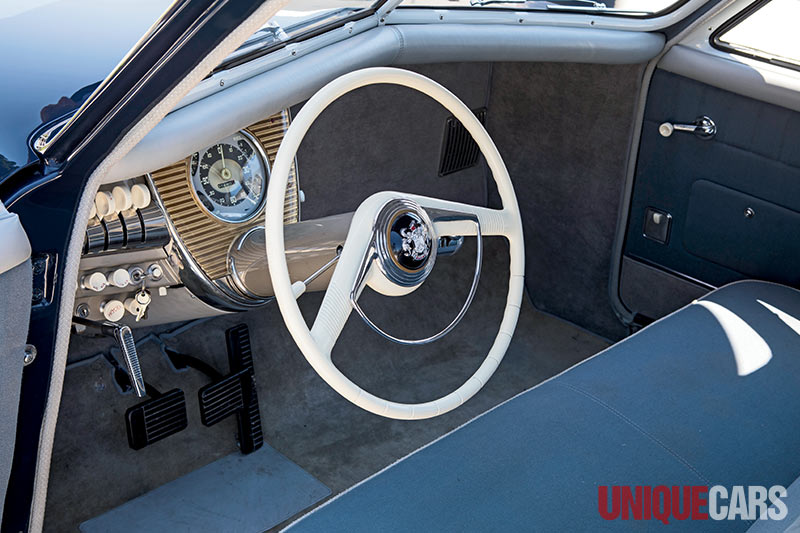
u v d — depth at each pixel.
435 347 2.64
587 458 1.35
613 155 2.42
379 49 1.68
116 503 1.94
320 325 1.23
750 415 1.48
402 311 2.67
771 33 1.99
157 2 1.51
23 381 1.21
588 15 2.06
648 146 2.33
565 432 1.40
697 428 1.44
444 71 2.45
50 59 1.30
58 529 1.85
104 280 1.38
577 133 2.48
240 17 1.00
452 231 1.36
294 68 1.48
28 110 1.20
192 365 2.12
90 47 1.35
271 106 1.43
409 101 2.41
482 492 1.27
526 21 1.96
